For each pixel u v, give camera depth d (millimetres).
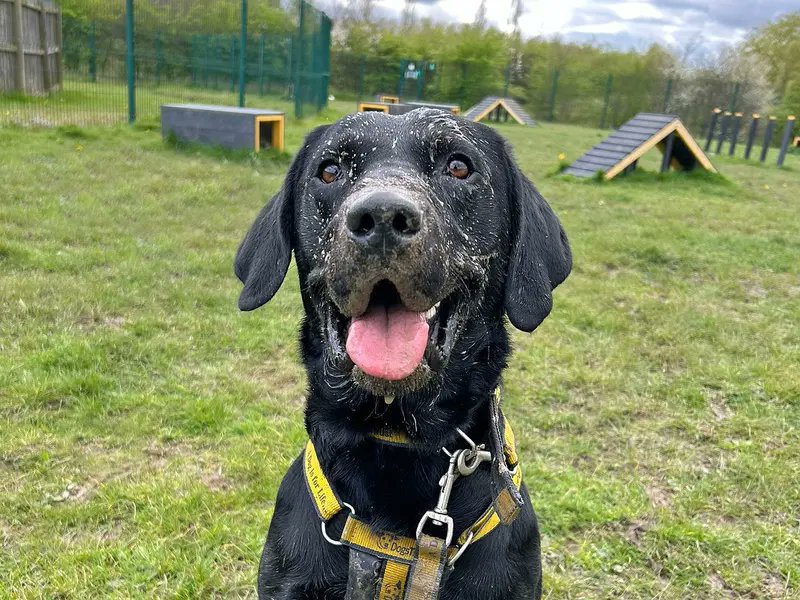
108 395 913
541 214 530
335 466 455
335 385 456
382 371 399
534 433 904
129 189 1885
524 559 480
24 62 3416
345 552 451
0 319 1077
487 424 487
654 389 1019
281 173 2342
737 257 1719
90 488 748
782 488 786
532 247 510
